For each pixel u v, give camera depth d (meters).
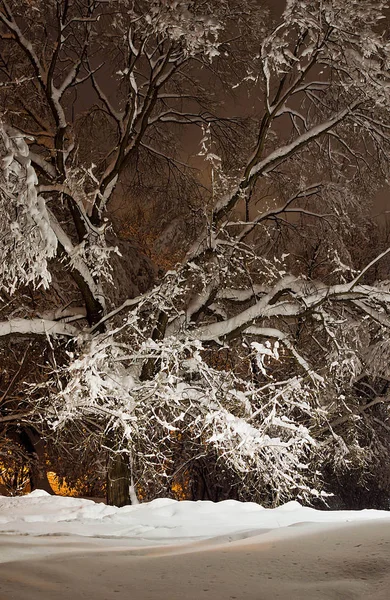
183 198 18.45
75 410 12.15
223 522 7.50
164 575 4.18
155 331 14.88
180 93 17.59
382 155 16.94
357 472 21.11
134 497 14.77
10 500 9.77
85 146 17.59
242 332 15.79
